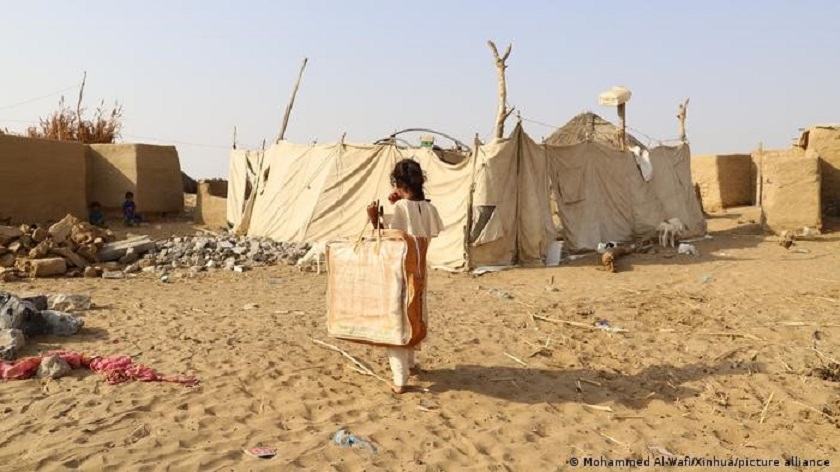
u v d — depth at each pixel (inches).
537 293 392.8
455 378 219.0
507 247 512.1
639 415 189.9
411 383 212.7
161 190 841.5
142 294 383.9
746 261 508.7
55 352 222.2
